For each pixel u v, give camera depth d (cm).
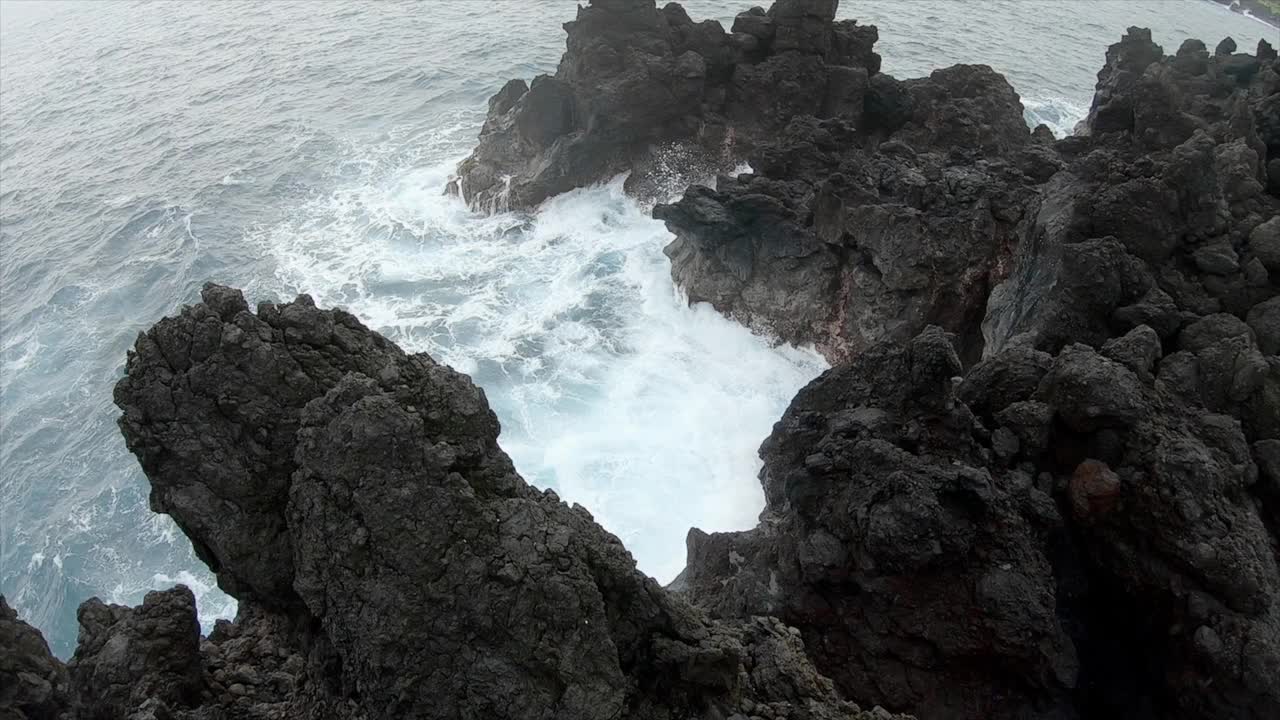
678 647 1608
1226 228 2870
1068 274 2705
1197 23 9438
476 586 1454
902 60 7450
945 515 2175
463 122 6047
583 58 4650
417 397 1592
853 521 2278
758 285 3903
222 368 1586
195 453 1593
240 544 1589
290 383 1606
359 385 1525
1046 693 2100
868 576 2245
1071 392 2319
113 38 8756
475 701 1442
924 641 2189
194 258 4691
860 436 2447
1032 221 3247
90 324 4397
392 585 1446
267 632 1678
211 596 3005
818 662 2283
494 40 7425
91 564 3136
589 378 3697
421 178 5338
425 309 4097
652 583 1659
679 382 3716
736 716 1662
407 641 1440
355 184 5344
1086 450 2334
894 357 2625
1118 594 2256
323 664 1556
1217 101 4044
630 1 4656
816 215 3778
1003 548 2159
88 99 7269
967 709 2131
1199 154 2798
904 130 4569
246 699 1538
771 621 2092
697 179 4747
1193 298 2741
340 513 1475
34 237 5206
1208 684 2014
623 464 3281
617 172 4884
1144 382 2420
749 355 3866
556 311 4078
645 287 4247
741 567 2589
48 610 3022
